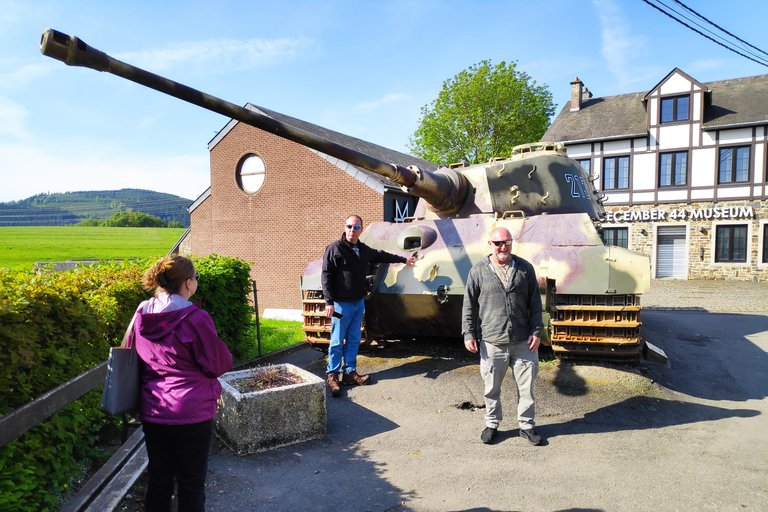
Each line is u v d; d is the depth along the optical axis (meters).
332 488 3.71
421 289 6.16
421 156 32.28
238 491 3.65
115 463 3.60
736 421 4.97
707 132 21.11
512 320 4.33
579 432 4.65
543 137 24.17
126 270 5.37
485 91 28.48
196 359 2.73
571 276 5.42
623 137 22.28
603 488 3.62
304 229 15.84
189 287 2.97
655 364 6.75
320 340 6.63
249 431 4.27
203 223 17.89
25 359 3.15
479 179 7.45
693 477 3.78
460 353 6.91
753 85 22.30
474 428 4.78
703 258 21.44
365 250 5.86
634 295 5.33
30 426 2.79
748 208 20.52
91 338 4.10
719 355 7.70
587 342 5.48
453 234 6.55
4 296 3.11
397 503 3.48
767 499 3.46
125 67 3.21
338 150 5.02
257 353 8.18
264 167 16.42
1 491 2.83
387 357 6.85
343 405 5.44
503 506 3.40
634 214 22.53
